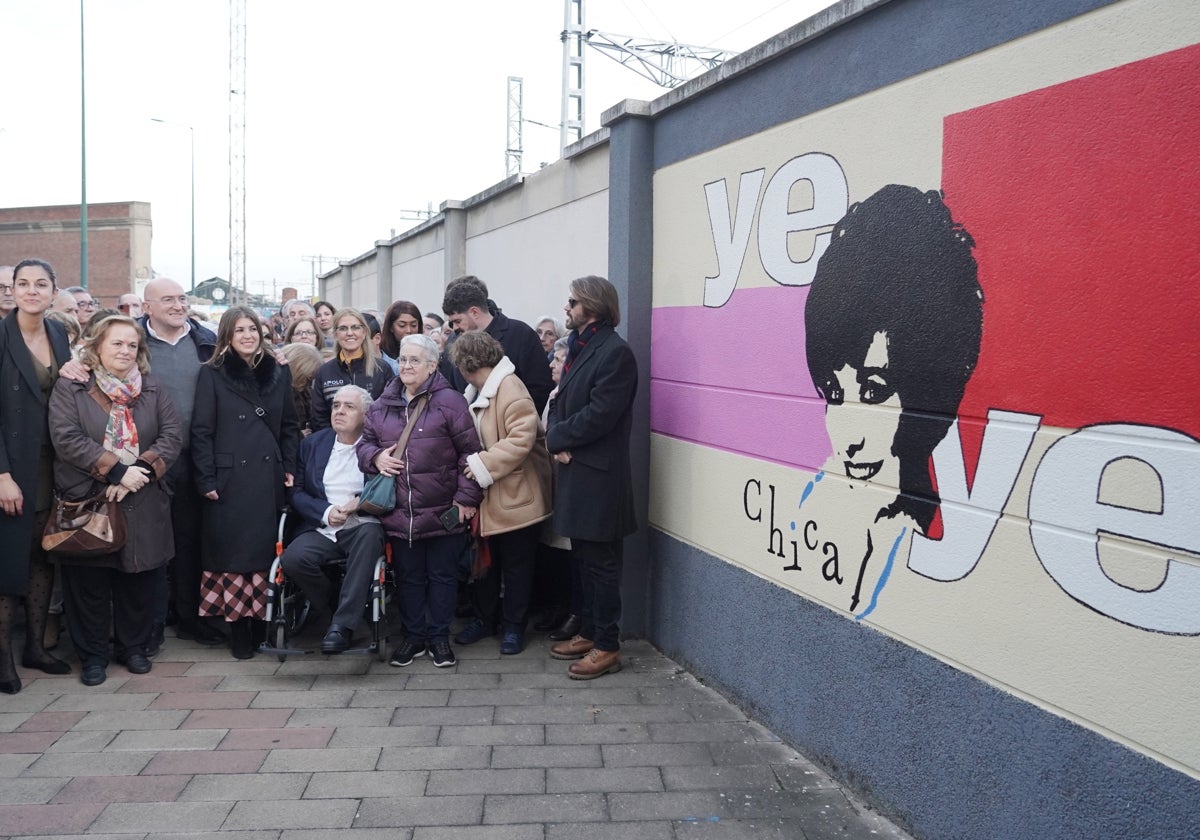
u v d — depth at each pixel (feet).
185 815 10.69
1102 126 7.95
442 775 11.71
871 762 10.93
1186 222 7.21
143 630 15.66
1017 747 8.79
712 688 14.82
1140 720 7.55
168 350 17.07
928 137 10.03
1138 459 7.60
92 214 173.78
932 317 9.95
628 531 15.51
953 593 9.63
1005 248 8.99
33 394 14.40
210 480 16.10
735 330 14.06
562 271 23.98
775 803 11.03
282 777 11.64
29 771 11.78
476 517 16.37
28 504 14.29
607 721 13.50
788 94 12.60
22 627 18.12
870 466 10.96
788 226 12.64
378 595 15.66
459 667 15.98
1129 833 7.63
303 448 17.07
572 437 14.87
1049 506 8.46
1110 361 7.86
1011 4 8.88
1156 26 7.47
